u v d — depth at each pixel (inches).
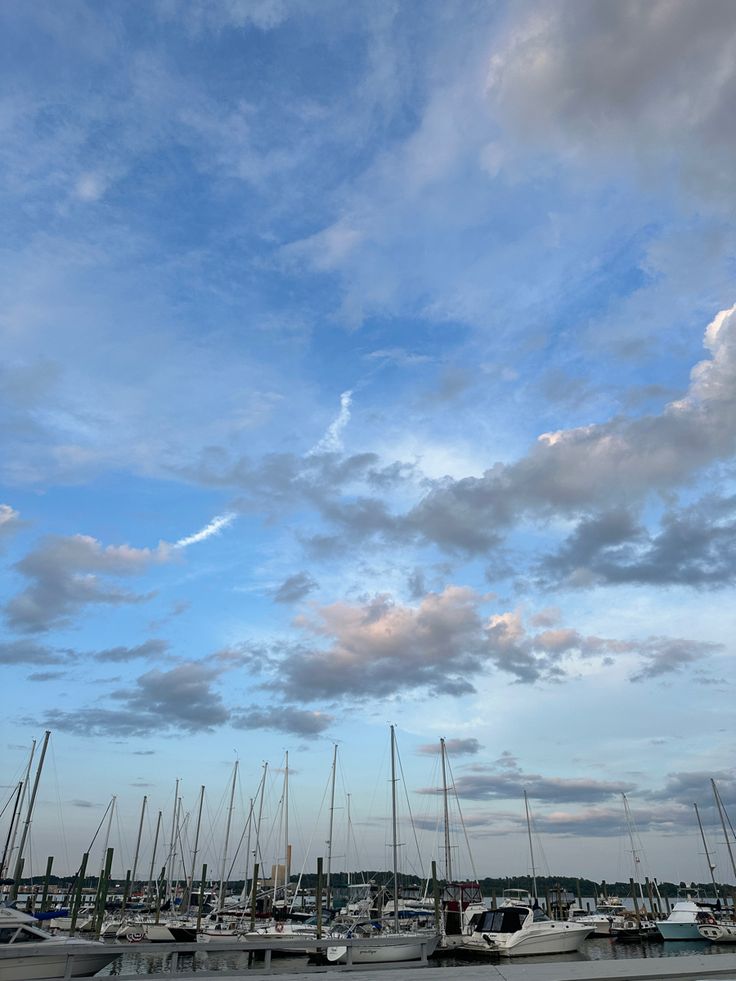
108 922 2837.1
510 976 388.8
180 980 430.6
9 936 1034.7
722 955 460.8
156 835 3769.7
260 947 462.3
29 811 2618.1
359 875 3142.2
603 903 4104.3
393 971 421.7
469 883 2775.6
